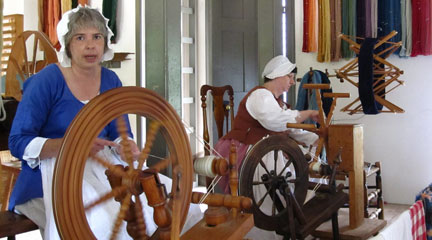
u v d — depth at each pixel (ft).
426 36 13.74
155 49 11.59
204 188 16.07
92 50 5.63
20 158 5.48
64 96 5.79
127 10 16.76
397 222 7.54
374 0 14.10
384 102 12.69
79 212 3.01
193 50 16.31
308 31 15.20
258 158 5.90
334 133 7.30
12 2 20.08
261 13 12.34
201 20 16.19
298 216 6.03
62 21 5.60
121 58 16.43
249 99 9.04
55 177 2.93
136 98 3.35
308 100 11.89
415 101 14.38
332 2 14.70
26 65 10.82
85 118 3.00
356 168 7.27
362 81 11.43
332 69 15.17
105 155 5.42
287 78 9.50
